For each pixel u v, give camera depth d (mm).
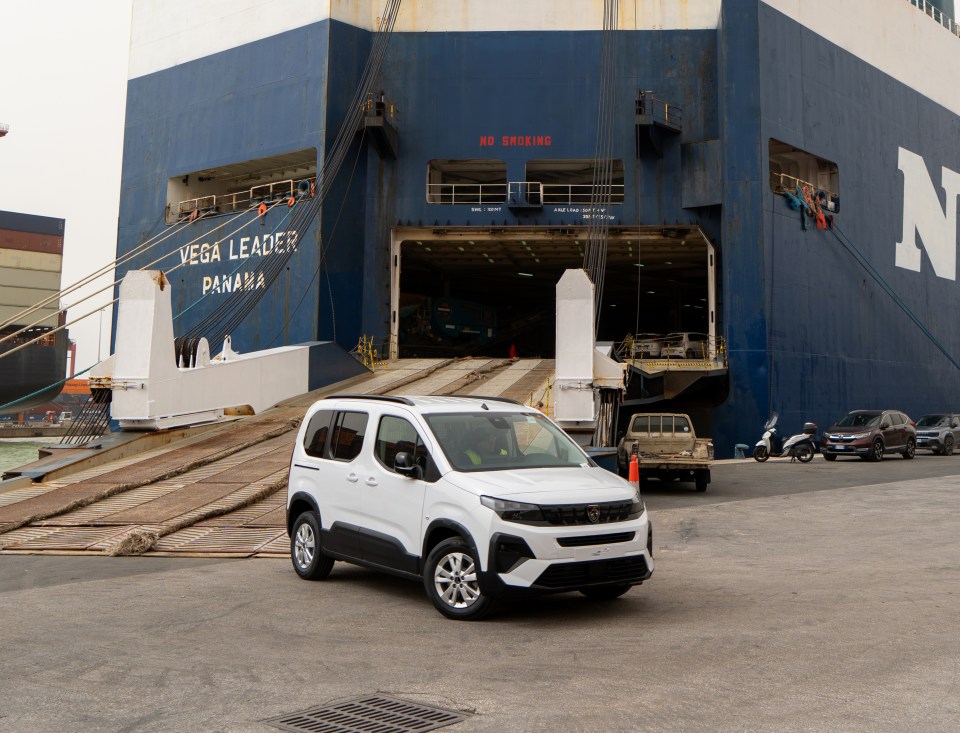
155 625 7234
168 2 41906
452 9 37031
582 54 36375
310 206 35094
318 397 26906
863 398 38094
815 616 7281
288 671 5816
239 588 8938
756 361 32969
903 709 4805
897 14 43312
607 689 5305
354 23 37062
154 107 41688
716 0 36125
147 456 19125
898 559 10414
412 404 8430
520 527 6957
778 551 11242
